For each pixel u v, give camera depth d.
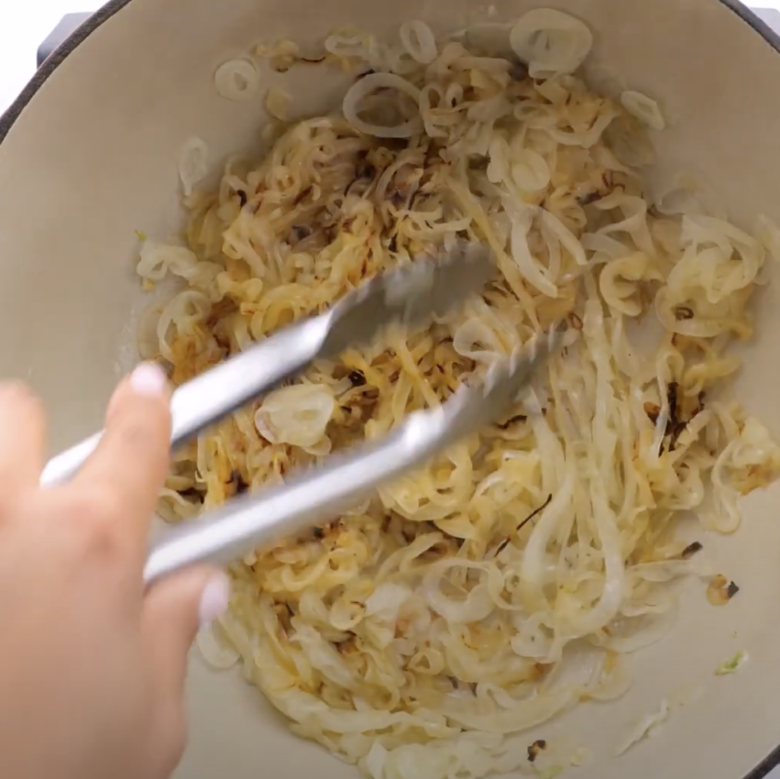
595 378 0.60
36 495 0.41
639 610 0.59
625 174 0.59
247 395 0.53
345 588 0.60
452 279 0.59
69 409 0.58
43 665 0.37
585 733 0.58
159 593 0.44
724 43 0.53
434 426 0.56
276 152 0.59
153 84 0.55
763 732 0.55
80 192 0.56
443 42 0.57
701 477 0.59
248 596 0.60
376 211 0.59
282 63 0.57
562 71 0.57
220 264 0.60
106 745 0.38
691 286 0.58
